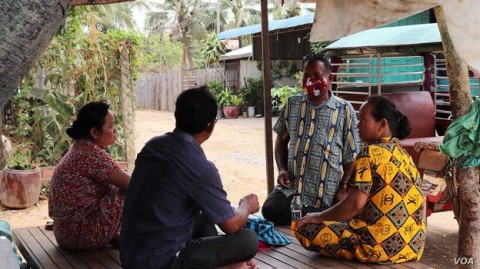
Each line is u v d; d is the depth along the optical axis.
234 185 8.66
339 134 3.93
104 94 8.60
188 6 31.33
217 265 2.69
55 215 3.55
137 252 2.53
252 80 21.41
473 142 2.96
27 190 7.16
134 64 8.80
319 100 3.96
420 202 3.27
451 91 3.03
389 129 3.18
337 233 3.35
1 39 1.63
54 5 1.74
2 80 1.67
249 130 16.42
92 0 4.11
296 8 20.72
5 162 7.48
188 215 2.60
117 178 3.44
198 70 24.08
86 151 3.46
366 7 3.03
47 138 8.48
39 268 3.33
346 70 7.49
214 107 2.60
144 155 2.59
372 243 3.21
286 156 4.29
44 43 1.76
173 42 34.12
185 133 2.58
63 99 8.23
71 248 3.59
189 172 2.50
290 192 4.11
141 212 2.54
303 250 3.58
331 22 3.19
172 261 2.51
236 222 2.64
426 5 2.79
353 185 3.11
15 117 8.58
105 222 3.52
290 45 15.41
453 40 2.67
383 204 3.17
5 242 2.37
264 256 3.47
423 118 5.58
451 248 4.39
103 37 8.48
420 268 3.17
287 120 4.16
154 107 26.22
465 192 3.03
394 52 5.93
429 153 4.35
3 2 1.63
